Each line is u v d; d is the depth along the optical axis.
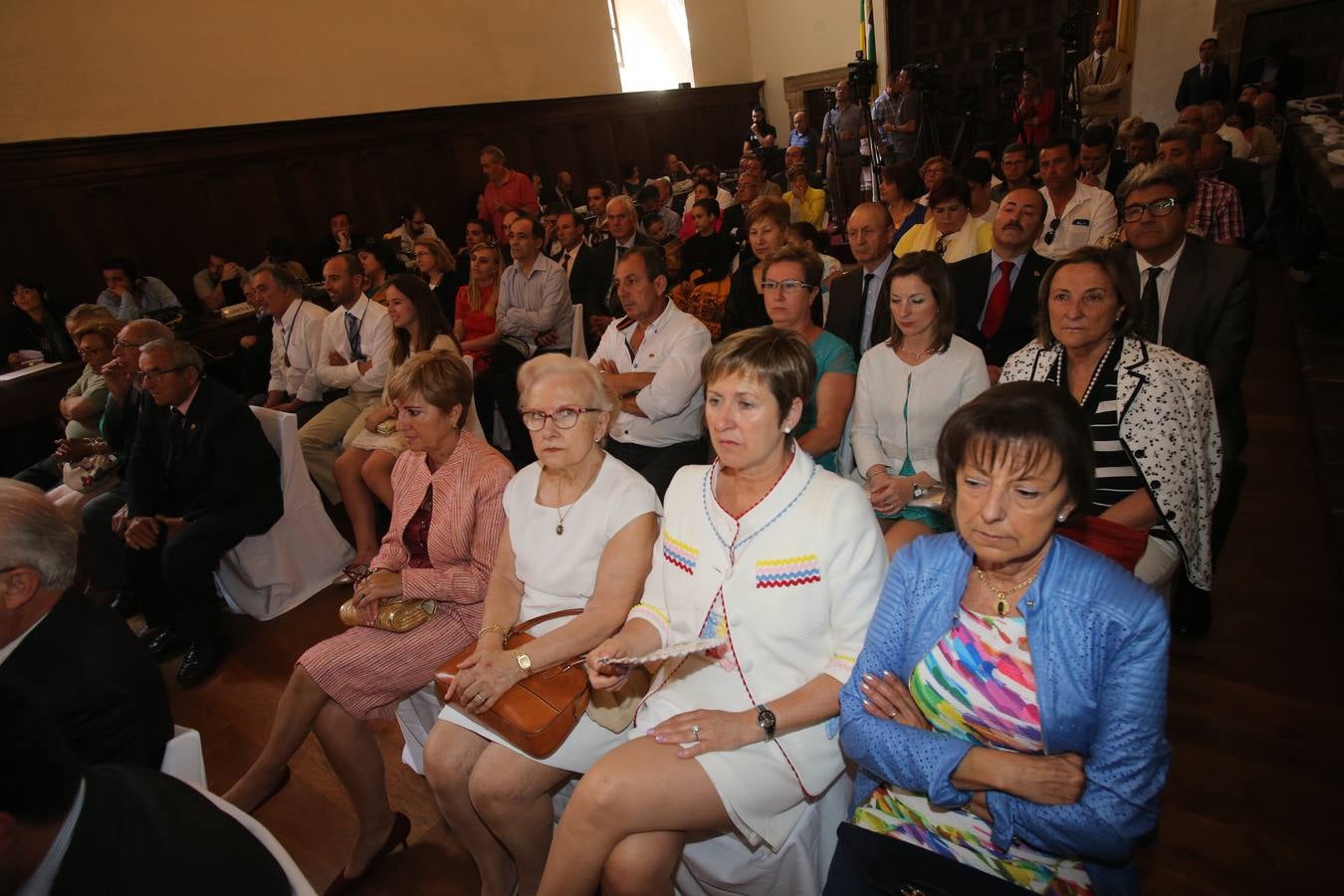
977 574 1.27
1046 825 1.12
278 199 7.77
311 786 2.36
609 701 1.64
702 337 3.00
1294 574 2.60
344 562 3.57
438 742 1.71
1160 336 2.44
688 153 12.91
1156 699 1.10
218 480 2.95
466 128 9.41
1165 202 2.29
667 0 12.40
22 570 1.31
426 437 2.09
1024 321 2.97
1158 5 9.31
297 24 7.75
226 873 0.98
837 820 1.66
